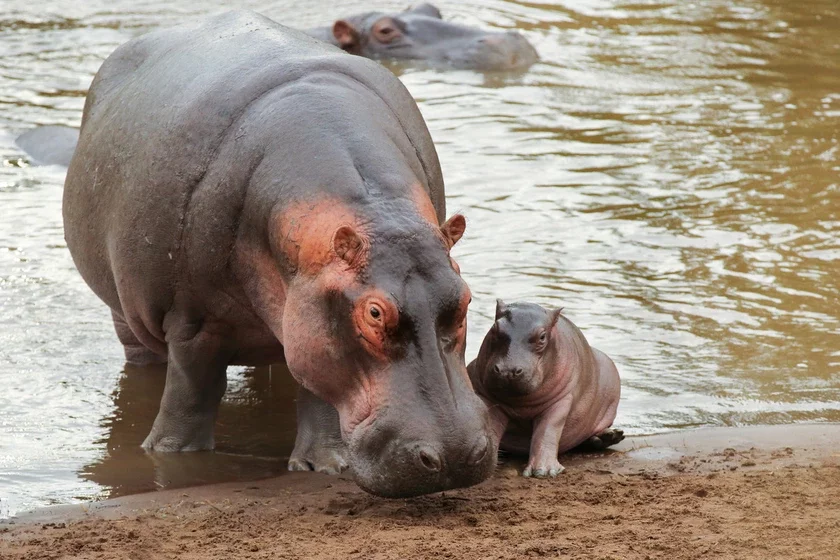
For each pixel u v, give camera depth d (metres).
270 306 17.00
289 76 17.95
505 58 45.84
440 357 14.76
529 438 19.59
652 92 42.44
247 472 18.70
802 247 28.77
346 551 14.41
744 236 29.47
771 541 14.24
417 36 47.78
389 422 14.55
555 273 27.19
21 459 19.22
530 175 33.88
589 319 24.78
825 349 23.34
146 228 18.09
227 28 20.27
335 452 18.70
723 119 39.31
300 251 15.92
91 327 25.03
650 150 36.16
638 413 20.77
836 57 47.06
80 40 49.16
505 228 29.95
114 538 15.43
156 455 19.41
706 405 21.02
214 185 17.33
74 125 38.00
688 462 18.20
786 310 25.25
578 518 15.46
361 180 16.14
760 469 17.61
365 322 14.77
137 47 21.67
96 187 19.98
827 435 19.33
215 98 17.84
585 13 54.62
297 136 16.86
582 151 36.03
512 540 14.69
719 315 25.03
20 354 23.62
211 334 18.56
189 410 19.45
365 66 18.83
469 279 26.80
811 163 34.94
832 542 14.15
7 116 38.97
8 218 30.47
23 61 45.97
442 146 36.31
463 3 56.22
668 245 28.94
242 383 23.08
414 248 15.09
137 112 19.39
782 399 21.17
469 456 14.42
